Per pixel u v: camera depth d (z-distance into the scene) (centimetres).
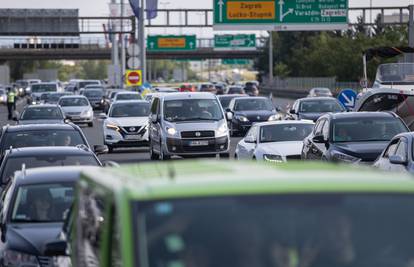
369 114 4550
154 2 12800
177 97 6462
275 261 996
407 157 3556
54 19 15750
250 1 12506
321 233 1009
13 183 2475
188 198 1013
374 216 1025
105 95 15562
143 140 7331
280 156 4797
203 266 993
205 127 6275
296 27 12512
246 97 9219
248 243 1001
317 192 1028
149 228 998
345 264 1003
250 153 5056
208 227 1002
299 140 5044
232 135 9062
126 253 988
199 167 1184
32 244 2159
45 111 7444
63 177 2477
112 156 7062
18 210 2364
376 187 1044
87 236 1271
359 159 4184
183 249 996
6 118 13550
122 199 1016
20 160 3034
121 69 18750
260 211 1011
